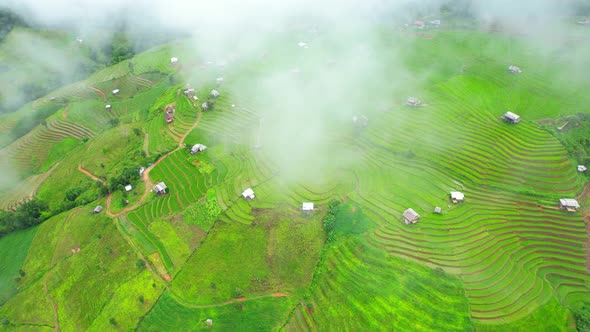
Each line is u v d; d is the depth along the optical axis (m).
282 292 45.16
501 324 38.41
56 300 50.12
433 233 47.75
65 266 54.12
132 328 44.22
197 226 54.38
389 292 42.25
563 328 37.72
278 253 49.00
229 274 47.50
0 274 58.38
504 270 43.09
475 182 53.84
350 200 54.09
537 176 53.16
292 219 52.91
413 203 52.12
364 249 46.72
